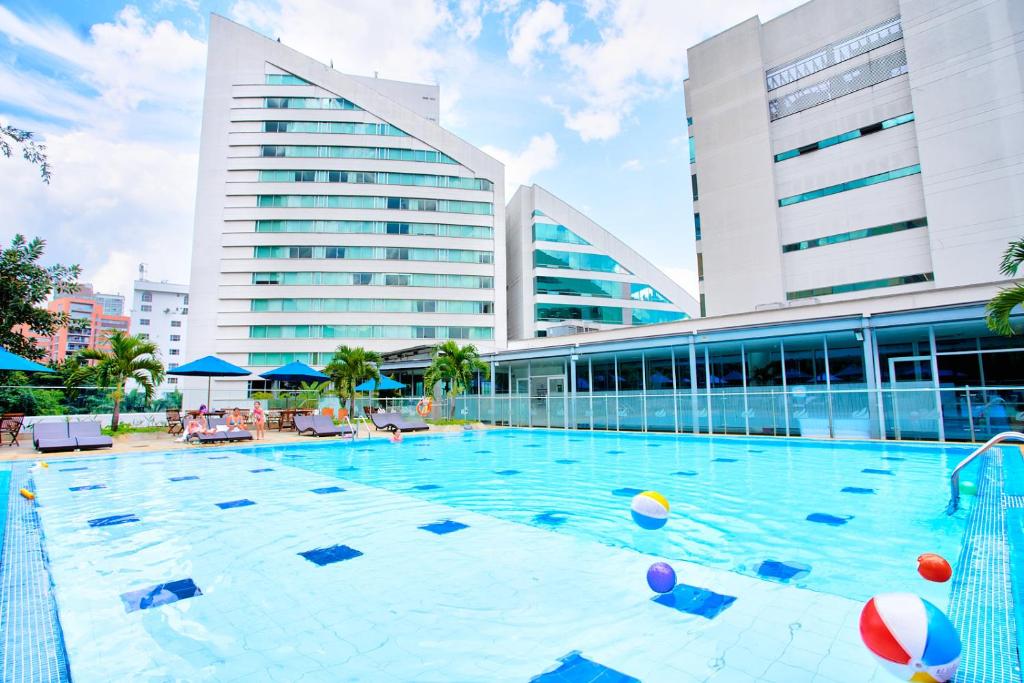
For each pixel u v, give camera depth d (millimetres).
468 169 46031
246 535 4910
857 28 23469
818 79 24562
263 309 41594
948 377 14203
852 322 13500
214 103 43188
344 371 22047
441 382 25344
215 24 43875
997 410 11227
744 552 4180
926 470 8445
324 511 5961
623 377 21359
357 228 43125
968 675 2191
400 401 24312
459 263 44625
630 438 15914
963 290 12555
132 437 15266
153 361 16047
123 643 2709
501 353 22797
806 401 13977
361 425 19344
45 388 17047
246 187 42531
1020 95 19219
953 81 20578
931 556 3514
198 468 9773
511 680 2277
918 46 21469
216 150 42781
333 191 43156
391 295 42906
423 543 4574
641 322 49000
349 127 44000
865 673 2266
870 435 12758
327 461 10867
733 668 2344
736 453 11562
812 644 2572
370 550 4371
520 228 48250
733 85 27219
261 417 15547
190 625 2926
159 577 3742
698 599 3195
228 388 39656
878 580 3465
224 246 41969
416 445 14398
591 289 47062
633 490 7164
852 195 23188
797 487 7129
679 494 6719
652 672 2320
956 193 20188
